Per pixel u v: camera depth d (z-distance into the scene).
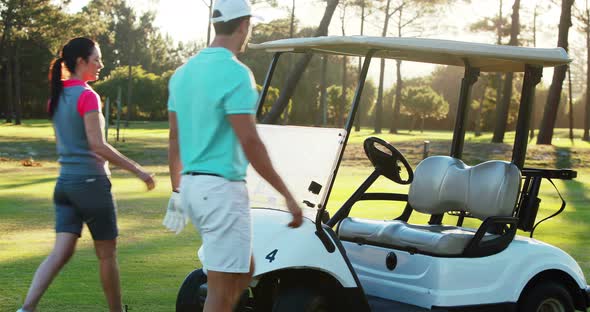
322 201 3.51
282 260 3.34
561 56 4.10
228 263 2.82
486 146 25.92
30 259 6.20
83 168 3.91
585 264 6.61
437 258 3.93
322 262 3.42
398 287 4.05
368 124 66.38
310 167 3.65
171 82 3.01
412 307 3.94
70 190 3.92
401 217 4.83
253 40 45.94
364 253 4.25
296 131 3.74
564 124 69.94
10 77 55.88
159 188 12.88
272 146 3.78
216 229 2.81
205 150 2.82
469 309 3.97
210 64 2.82
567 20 27.16
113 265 4.04
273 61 4.09
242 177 2.87
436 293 3.89
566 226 9.23
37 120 61.53
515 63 4.41
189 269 5.97
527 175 4.32
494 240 4.11
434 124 69.00
